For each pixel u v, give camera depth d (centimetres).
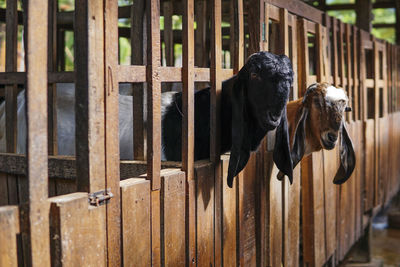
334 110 361
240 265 350
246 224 362
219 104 326
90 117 220
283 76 282
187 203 289
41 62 196
